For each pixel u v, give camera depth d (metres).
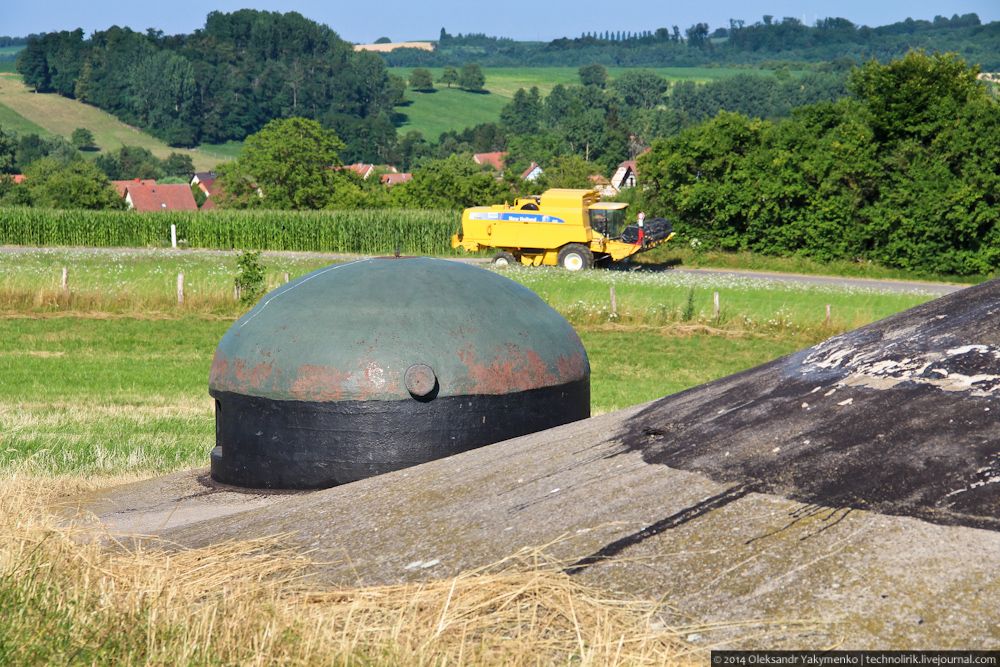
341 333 17.77
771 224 103.06
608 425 14.87
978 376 11.40
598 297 65.81
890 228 96.94
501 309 18.73
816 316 59.44
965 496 9.35
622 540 10.31
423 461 17.52
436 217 113.50
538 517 11.48
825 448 10.98
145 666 9.02
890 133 100.06
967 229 93.44
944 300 14.63
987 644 7.68
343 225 113.50
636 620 8.98
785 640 8.27
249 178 193.88
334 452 17.56
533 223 85.44
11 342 49.94
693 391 15.46
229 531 13.92
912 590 8.40
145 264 86.56
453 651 9.02
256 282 61.78
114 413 33.59
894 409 11.33
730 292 70.19
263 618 9.89
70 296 59.31
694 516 10.41
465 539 11.41
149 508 17.56
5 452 25.91
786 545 9.41
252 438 18.20
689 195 104.81
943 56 101.25
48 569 11.27
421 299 18.36
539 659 8.70
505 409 18.00
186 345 50.97
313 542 12.55
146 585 11.06
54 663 9.09
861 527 9.35
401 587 10.52
